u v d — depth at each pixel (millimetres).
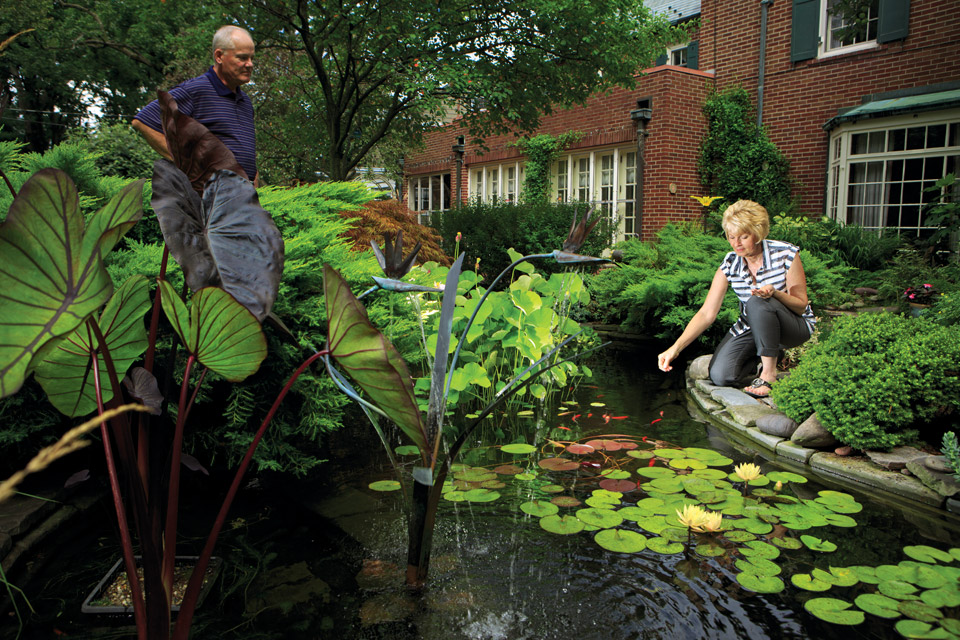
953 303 3543
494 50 8328
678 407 3338
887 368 2422
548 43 8094
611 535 1804
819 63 8859
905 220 7801
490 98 7887
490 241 9250
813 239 7289
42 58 13688
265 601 1502
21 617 1442
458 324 3385
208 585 1571
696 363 4094
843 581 1533
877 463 2320
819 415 2516
